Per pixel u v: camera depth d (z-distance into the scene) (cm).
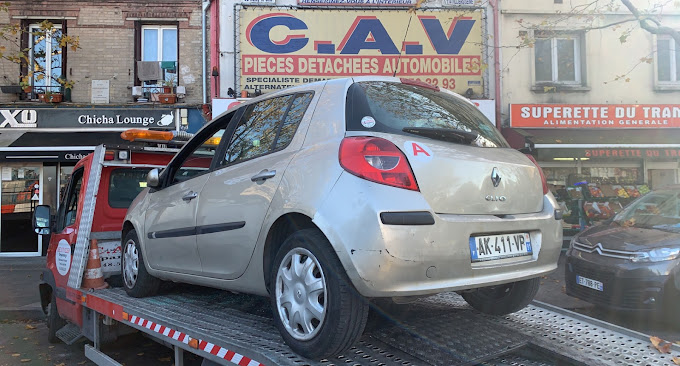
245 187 300
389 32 1238
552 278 825
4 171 1234
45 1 1216
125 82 1234
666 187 662
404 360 246
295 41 1220
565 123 1265
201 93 1241
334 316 230
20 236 1238
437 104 307
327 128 267
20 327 670
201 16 1243
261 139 316
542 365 266
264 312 350
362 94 273
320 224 236
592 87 1294
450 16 1248
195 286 457
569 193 1198
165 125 1223
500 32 1262
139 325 345
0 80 1217
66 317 504
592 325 317
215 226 320
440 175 245
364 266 221
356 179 233
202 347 278
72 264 487
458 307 366
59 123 1203
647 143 1148
